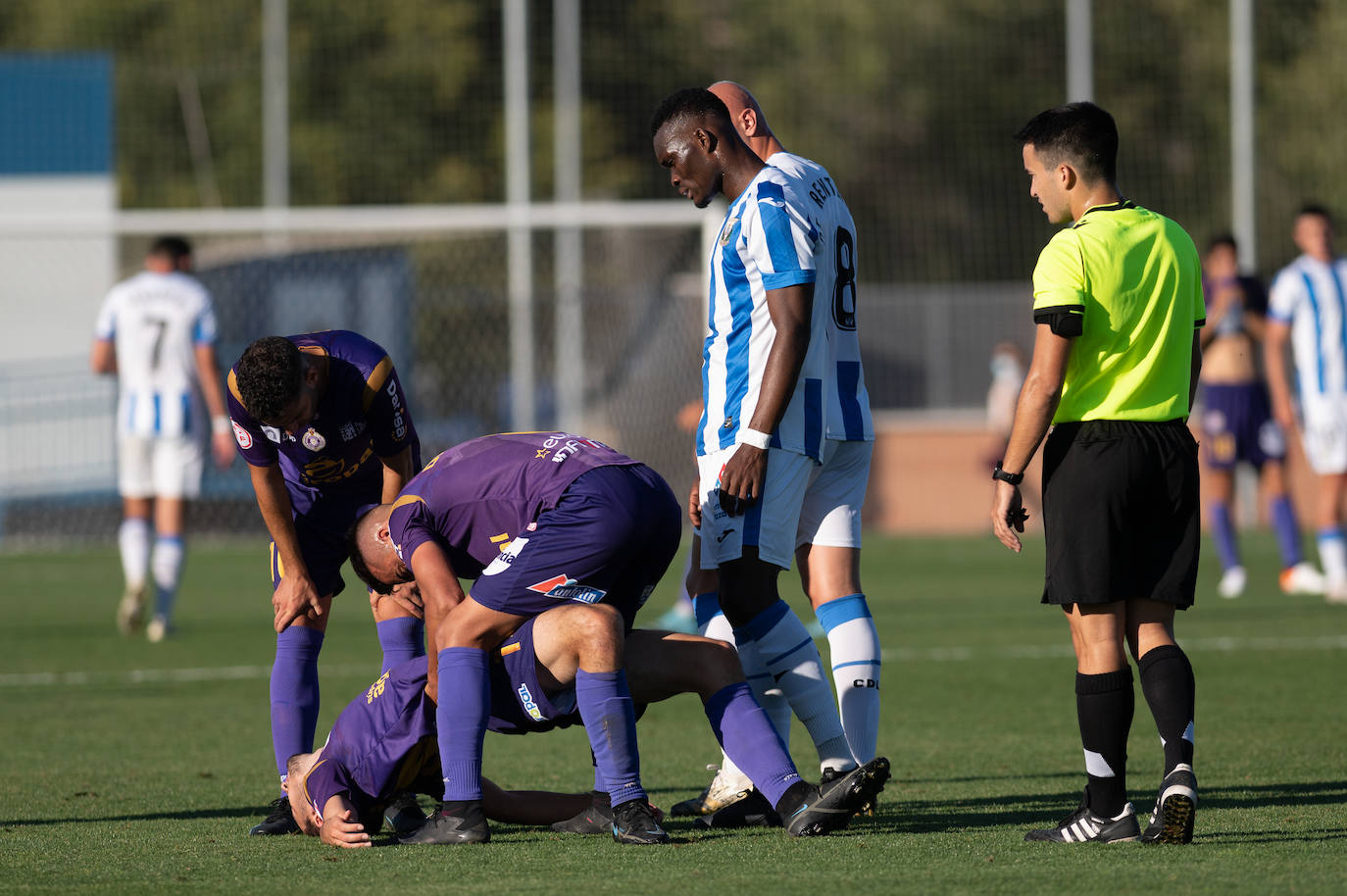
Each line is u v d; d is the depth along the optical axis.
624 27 91.50
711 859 13.64
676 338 67.19
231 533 63.44
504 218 52.56
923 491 69.19
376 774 14.92
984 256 89.44
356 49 90.00
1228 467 40.78
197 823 16.02
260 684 28.14
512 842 14.74
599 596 14.98
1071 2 64.19
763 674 16.36
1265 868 12.83
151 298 35.03
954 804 16.64
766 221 15.02
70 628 37.19
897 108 92.81
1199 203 77.31
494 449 15.26
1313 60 77.19
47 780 18.86
